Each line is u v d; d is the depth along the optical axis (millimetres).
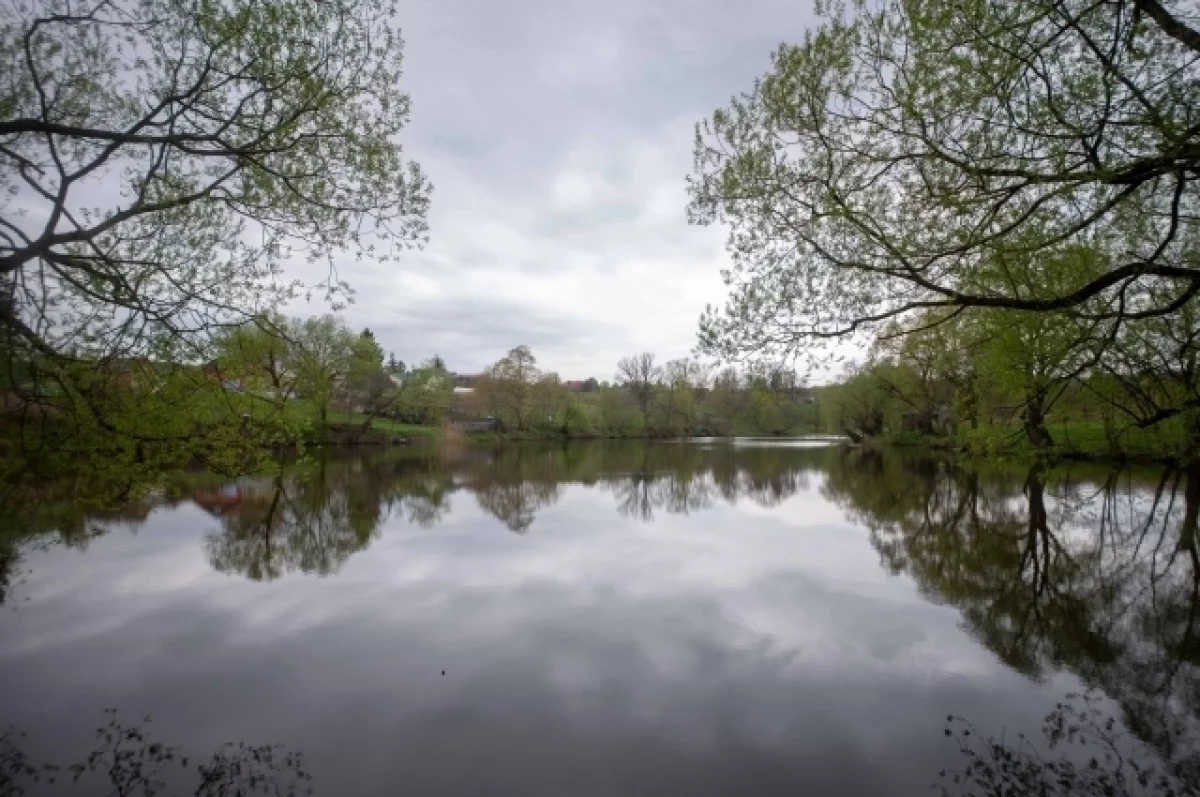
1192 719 8125
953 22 8453
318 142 11039
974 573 15406
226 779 6957
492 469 46438
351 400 72250
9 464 9555
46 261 8781
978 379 28078
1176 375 17062
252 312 11070
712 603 13133
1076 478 30781
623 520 23484
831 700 8750
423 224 12086
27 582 14742
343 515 24438
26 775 7062
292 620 12117
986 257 9555
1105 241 11789
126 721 8258
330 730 7988
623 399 112688
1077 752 7379
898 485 33594
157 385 10695
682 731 7934
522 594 13805
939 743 7617
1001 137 8734
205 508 25875
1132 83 7945
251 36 9812
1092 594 13523
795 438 117500
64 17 8562
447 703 8703
